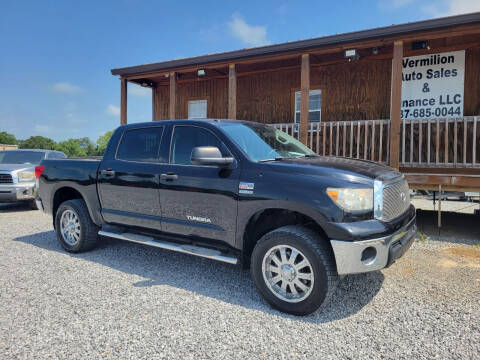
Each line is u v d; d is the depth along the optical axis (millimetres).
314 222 3299
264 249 3234
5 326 2883
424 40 7320
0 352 2512
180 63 9281
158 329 2840
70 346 2592
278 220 3607
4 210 9289
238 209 3465
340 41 7328
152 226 4215
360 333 2787
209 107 11648
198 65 9219
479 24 6254
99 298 3424
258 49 8172
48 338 2699
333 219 2939
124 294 3525
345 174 3119
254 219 3459
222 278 4008
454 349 2549
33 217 8102
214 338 2707
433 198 9289
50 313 3107
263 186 3307
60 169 5133
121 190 4461
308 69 7867
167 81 11977
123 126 4746
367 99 9219
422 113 8617
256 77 10758
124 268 4332
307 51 7836
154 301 3365
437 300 3400
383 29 6801
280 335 2756
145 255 4891
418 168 7680
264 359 2432
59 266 4398
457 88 8258
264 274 3238
